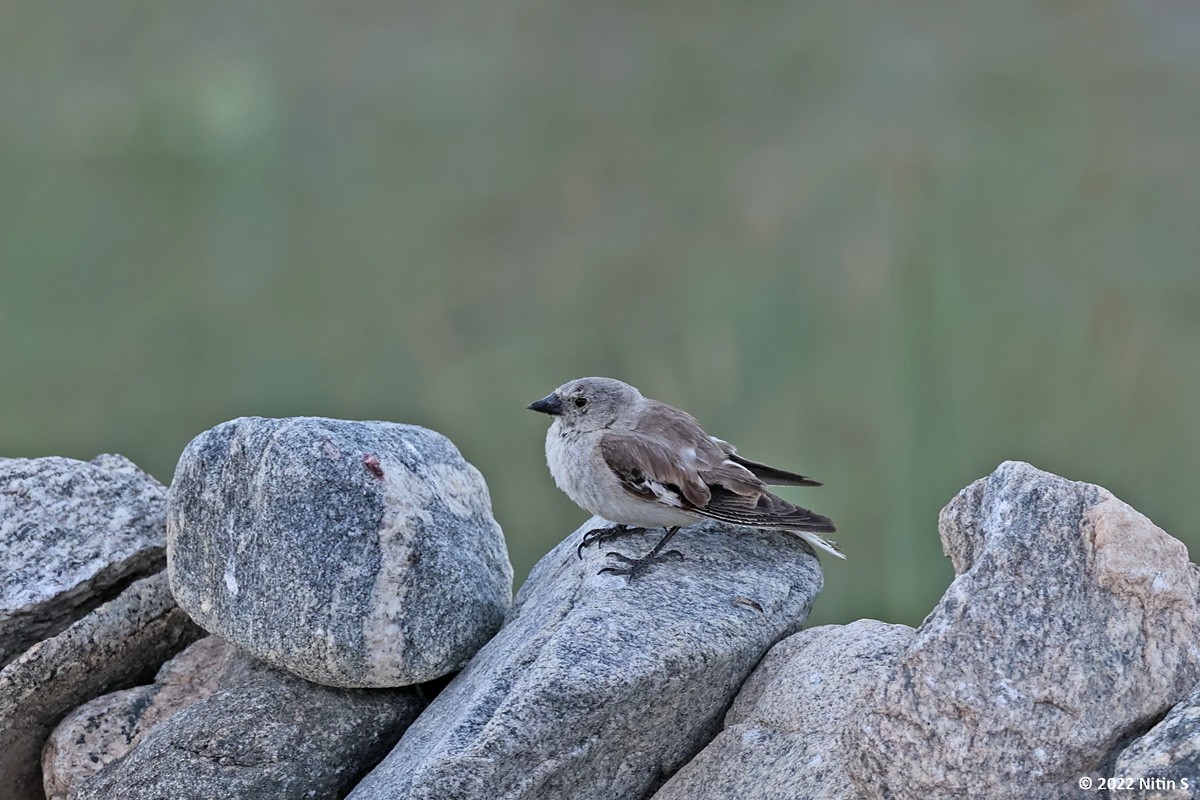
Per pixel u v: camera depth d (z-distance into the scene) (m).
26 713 9.48
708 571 8.92
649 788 8.22
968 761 6.60
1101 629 6.81
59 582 9.55
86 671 9.55
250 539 8.69
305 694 8.91
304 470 8.60
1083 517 7.15
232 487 8.80
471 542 9.17
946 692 6.72
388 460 8.84
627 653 7.80
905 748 6.70
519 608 9.23
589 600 8.45
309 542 8.55
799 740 7.74
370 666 8.55
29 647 9.57
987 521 7.41
